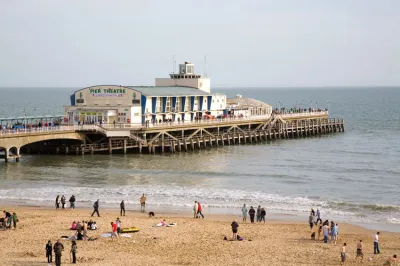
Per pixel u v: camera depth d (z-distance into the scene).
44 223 56.59
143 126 107.94
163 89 123.69
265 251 48.41
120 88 113.00
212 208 66.06
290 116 146.12
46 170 87.81
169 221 58.44
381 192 77.38
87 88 114.88
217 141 120.25
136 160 99.00
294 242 51.69
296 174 89.88
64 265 43.25
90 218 59.09
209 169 92.12
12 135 91.44
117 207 65.94
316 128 152.25
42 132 95.31
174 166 94.06
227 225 57.56
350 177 88.19
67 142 106.19
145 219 59.25
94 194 72.38
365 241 52.62
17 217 59.09
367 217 62.94
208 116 125.12
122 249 48.00
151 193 73.06
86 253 46.62
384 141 138.88
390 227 58.69
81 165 92.62
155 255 46.53
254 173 89.88
